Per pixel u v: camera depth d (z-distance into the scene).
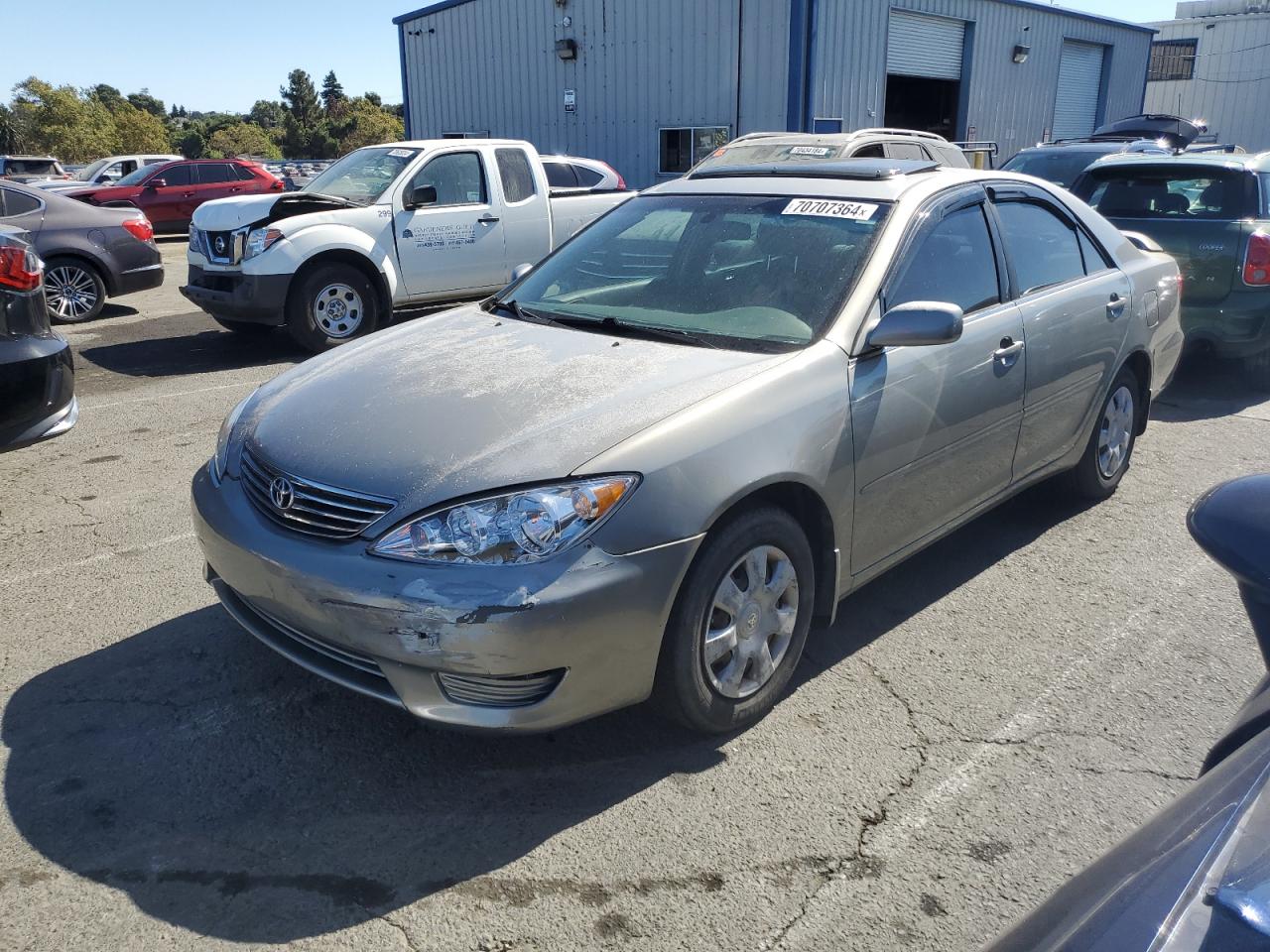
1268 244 7.01
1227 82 31.44
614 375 3.14
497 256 9.75
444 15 22.75
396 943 2.34
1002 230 4.15
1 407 4.26
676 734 3.16
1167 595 4.14
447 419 2.94
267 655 3.61
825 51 17.33
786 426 3.02
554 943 2.34
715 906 2.45
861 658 3.63
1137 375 5.17
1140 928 1.17
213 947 2.32
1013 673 3.54
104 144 85.88
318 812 2.79
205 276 8.97
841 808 2.81
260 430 3.18
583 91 20.31
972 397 3.76
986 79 21.44
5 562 4.42
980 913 2.43
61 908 2.43
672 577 2.73
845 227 3.69
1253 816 1.33
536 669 2.59
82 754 3.04
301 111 134.88
